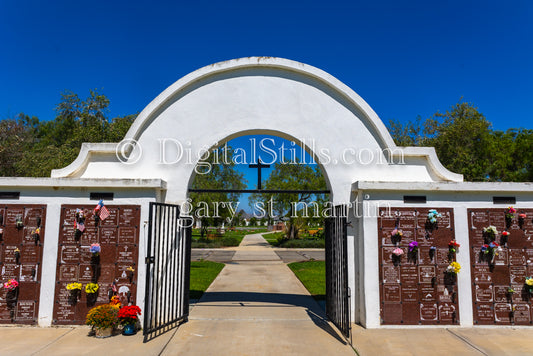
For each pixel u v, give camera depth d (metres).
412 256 6.81
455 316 6.70
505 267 6.83
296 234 31.78
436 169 7.28
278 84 7.68
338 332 6.55
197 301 9.06
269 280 12.76
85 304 6.62
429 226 6.89
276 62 7.58
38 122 37.38
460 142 21.78
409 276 6.76
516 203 7.01
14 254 6.73
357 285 7.05
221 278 13.29
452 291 6.75
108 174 7.24
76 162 7.14
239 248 28.47
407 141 27.75
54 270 6.70
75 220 6.79
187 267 7.11
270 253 24.23
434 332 6.46
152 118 7.48
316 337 6.28
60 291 6.66
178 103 7.54
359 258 7.04
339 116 7.59
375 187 6.88
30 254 6.74
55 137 30.67
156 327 6.11
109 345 5.78
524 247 6.88
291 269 15.87
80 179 6.80
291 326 6.91
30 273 6.70
